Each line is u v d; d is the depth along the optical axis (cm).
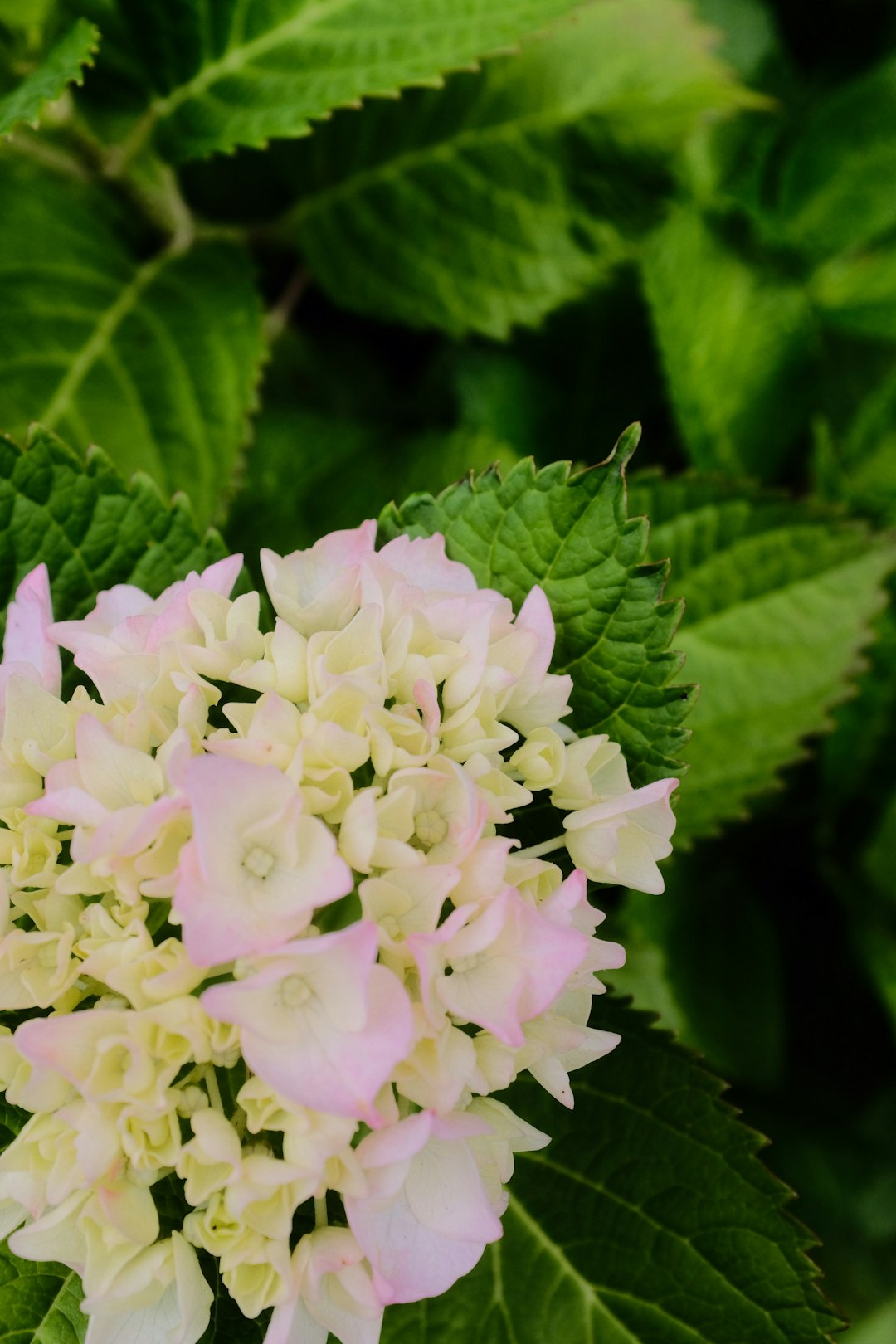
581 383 76
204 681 48
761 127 76
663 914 67
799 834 80
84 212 66
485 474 52
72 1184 46
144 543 55
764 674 65
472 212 68
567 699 51
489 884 47
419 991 47
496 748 48
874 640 67
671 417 77
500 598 50
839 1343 71
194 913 45
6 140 63
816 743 78
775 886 80
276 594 49
